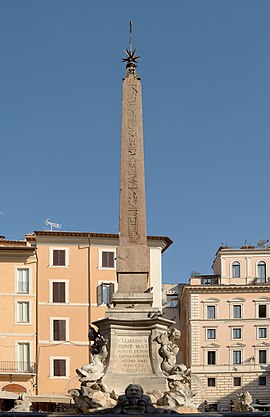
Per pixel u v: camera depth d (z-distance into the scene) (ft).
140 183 77.92
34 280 194.80
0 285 193.36
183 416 59.31
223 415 60.80
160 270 202.69
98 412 62.90
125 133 79.10
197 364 255.29
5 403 183.01
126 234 76.43
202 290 260.01
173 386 68.33
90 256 198.18
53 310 193.67
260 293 259.80
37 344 190.60
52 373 189.37
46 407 175.01
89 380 68.69
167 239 204.74
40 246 197.06
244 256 266.57
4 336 190.29
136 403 62.44
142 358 70.18
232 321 258.37
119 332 70.90
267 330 256.73
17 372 186.60
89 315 194.59
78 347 191.93
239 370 254.47
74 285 196.24
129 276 75.20
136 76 80.89
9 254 195.42
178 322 290.35
